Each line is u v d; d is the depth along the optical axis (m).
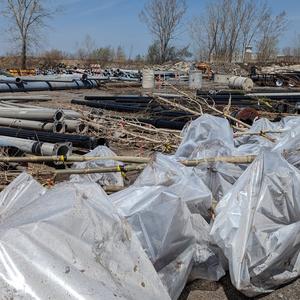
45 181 4.92
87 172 4.61
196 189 3.37
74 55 55.88
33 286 1.76
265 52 56.34
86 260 1.99
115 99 14.76
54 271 1.83
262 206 3.03
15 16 43.28
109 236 2.19
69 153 6.52
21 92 20.05
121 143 8.07
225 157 4.15
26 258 1.83
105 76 28.86
